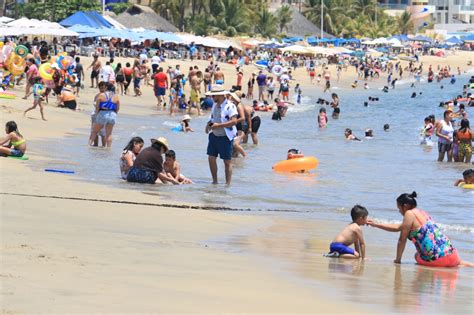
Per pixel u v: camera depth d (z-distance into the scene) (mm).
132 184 37469
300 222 30359
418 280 20688
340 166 52844
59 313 13875
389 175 48938
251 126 64188
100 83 53906
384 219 32156
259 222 29656
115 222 26781
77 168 41906
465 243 28188
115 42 172375
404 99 150125
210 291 16844
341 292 17938
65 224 25094
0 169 38375
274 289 17672
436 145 70250
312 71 190000
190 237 25203
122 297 15500
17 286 15641
